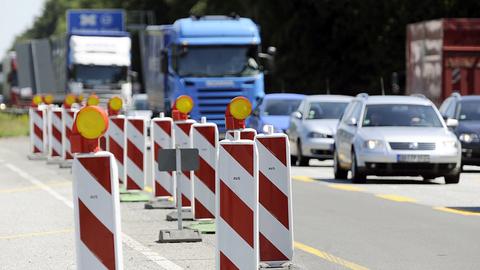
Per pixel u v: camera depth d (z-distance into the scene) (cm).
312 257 2667
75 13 12012
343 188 4678
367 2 12644
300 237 3041
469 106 6075
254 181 2092
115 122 4531
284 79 13600
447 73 7119
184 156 3011
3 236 3138
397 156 4844
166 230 3003
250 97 7694
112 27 12069
